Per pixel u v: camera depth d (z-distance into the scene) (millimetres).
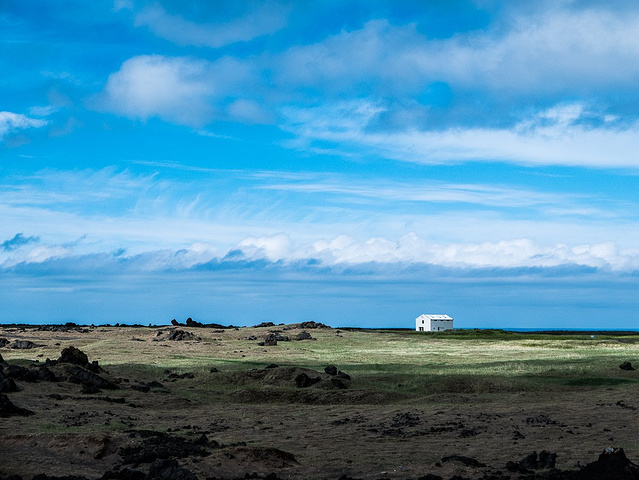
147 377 56188
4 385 38750
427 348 97250
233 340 114375
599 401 39469
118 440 24078
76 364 51094
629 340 115375
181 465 20766
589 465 18250
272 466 21781
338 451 25047
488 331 152875
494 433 29234
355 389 46312
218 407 39969
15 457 21797
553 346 98938
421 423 32562
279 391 44750
